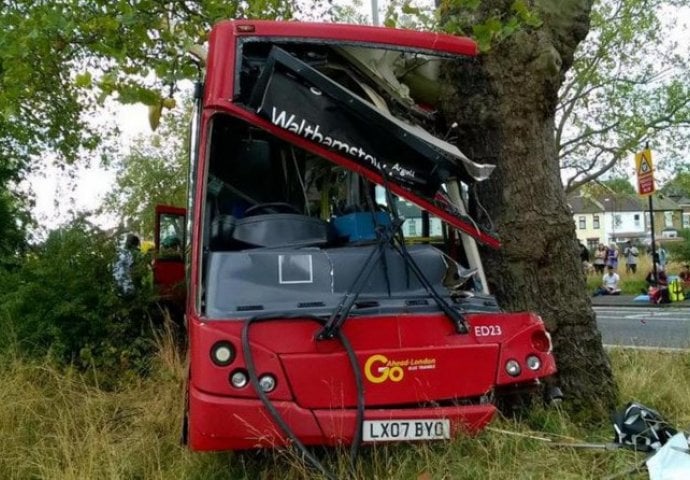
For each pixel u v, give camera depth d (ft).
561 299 19.69
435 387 14.67
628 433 16.01
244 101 16.01
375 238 16.21
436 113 20.08
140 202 65.36
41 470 16.55
